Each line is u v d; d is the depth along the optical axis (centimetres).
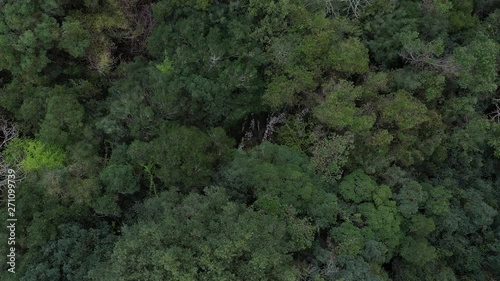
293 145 2170
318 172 2025
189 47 2062
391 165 2192
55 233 1803
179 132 1917
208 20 2112
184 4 2095
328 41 2091
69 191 1881
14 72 2095
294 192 1872
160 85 1989
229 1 2153
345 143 1988
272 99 2075
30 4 1994
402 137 2108
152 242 1580
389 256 1941
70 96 2069
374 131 2120
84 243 1800
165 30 2091
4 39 2000
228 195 1895
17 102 2130
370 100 2150
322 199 1898
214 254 1527
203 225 1659
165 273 1505
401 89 2153
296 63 2138
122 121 2061
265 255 1514
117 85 2202
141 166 1984
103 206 1841
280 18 2098
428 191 2119
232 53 2047
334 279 1742
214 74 2053
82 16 2166
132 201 2036
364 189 1977
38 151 2028
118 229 1961
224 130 2092
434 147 2172
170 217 1644
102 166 2033
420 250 1938
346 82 2061
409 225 2008
